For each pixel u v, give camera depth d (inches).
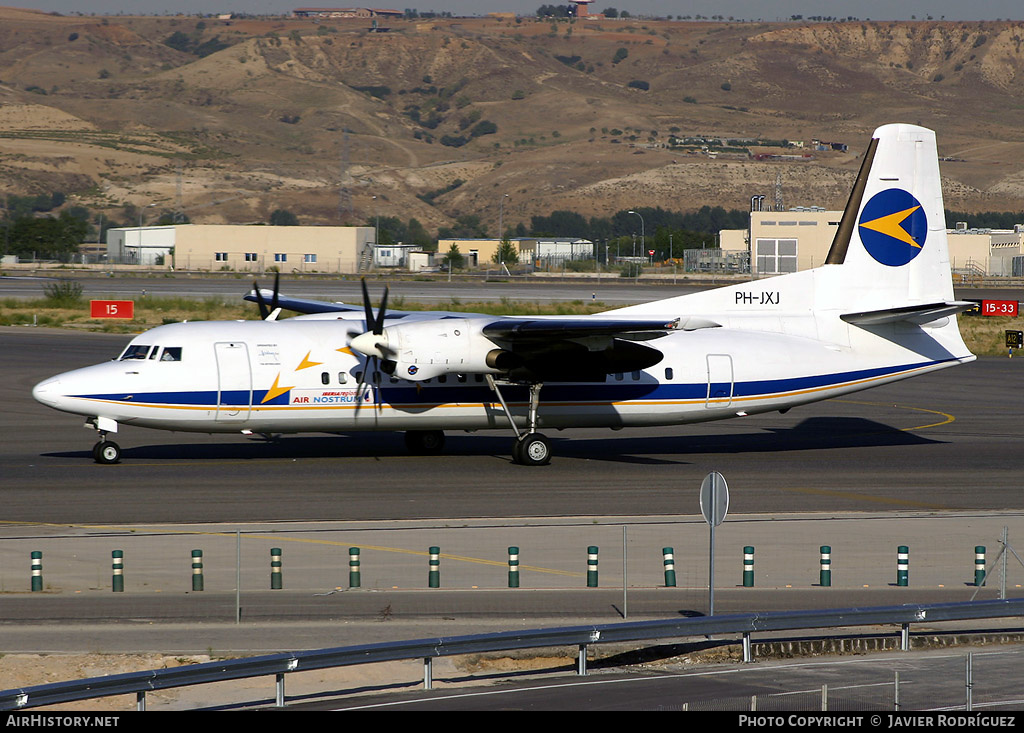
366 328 3587.6
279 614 1946.4
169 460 3604.8
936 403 5339.6
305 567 2258.9
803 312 3907.5
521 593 2091.5
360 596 2059.5
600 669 1776.6
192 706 1619.1
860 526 2662.4
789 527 2647.6
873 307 3937.0
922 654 1840.6
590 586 2143.2
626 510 2869.1
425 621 1915.6
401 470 3467.0
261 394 3469.5
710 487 1908.2
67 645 1772.9
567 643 1644.9
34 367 5920.3
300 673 1742.1
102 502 2898.6
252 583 2140.7
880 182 3907.5
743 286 3887.8
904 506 2952.8
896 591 2130.9
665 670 1763.0
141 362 3440.0
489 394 3644.2
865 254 3919.8
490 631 1866.4
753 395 3774.6
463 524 2655.0
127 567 2235.5
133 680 1443.2
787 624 1742.1
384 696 1637.6
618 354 3528.5
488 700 1612.9
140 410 3408.0
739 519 2696.9
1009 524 2684.5
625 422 3740.2
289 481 3245.6
